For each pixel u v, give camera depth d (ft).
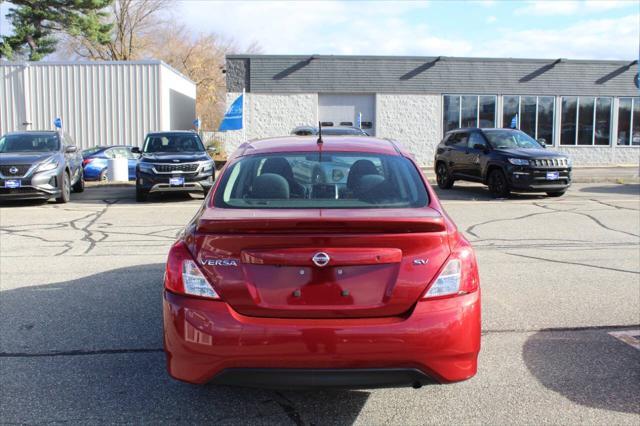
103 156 66.33
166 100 86.99
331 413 11.94
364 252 10.52
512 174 46.39
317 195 12.76
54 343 15.55
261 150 14.52
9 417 11.69
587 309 18.30
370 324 10.37
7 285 21.09
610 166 91.66
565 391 12.78
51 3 115.55
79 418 11.68
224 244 10.64
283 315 10.52
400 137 89.20
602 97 92.53
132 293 20.07
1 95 83.56
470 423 11.47
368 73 87.86
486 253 26.37
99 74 83.56
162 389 12.98
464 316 10.68
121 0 159.43
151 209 41.96
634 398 12.44
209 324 10.43
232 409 12.10
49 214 39.47
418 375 10.48
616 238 29.99
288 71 86.89
